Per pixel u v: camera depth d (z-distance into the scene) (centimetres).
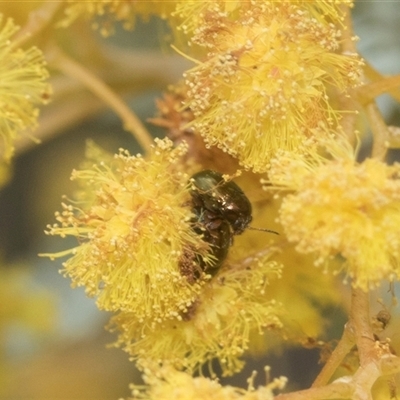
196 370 7
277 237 7
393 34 8
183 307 7
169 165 7
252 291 7
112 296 7
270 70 6
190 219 7
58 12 8
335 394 6
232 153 7
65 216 7
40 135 8
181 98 7
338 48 7
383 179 6
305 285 7
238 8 7
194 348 7
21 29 8
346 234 6
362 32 8
